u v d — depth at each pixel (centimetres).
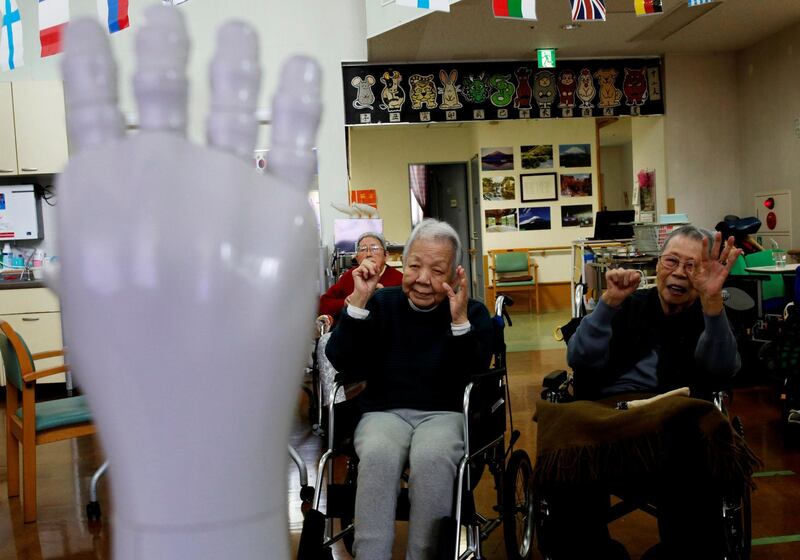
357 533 190
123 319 40
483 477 339
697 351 213
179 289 40
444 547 182
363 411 221
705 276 204
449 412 217
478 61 755
